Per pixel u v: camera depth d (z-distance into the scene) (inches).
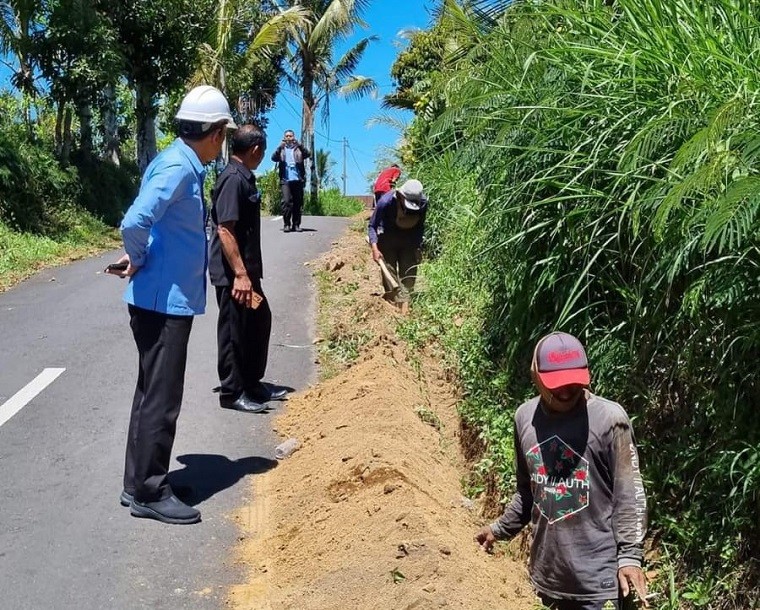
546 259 205.8
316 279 458.3
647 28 188.2
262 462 222.2
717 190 154.5
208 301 403.2
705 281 159.2
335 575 159.2
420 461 213.3
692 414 171.8
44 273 514.9
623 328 194.1
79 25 708.0
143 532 182.2
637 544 131.7
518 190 215.9
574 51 204.5
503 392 241.3
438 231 426.3
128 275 183.6
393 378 257.9
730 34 182.1
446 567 152.7
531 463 138.1
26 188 646.5
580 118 203.9
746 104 158.2
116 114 948.6
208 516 191.3
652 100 186.1
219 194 240.4
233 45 989.2
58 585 162.1
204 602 158.9
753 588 147.5
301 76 1378.0
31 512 189.8
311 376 295.0
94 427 240.4
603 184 201.5
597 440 133.9
